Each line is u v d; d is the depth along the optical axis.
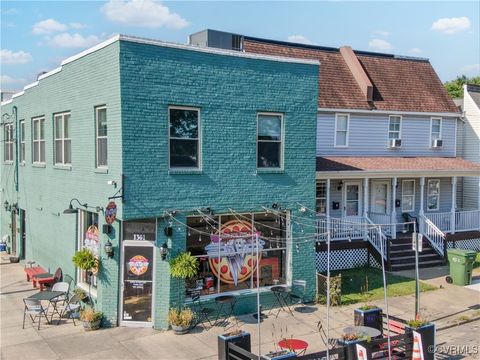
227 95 14.57
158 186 13.50
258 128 15.36
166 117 13.56
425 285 18.66
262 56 15.16
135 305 13.75
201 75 14.09
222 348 10.78
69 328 13.58
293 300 15.91
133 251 13.73
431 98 27.30
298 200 16.05
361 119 24.50
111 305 13.69
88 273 15.26
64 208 16.75
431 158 26.47
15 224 23.30
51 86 17.62
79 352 11.92
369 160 23.61
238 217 15.12
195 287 14.28
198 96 14.05
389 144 25.45
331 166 21.20
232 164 14.74
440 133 27.28
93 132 14.42
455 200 25.97
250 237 15.30
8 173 24.12
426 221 23.22
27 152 20.98
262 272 15.62
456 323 14.62
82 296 14.70
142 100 13.17
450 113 27.23
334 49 26.34
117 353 11.89
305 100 16.11
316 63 16.27
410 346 11.45
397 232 23.95
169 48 13.52
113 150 13.30
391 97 25.89
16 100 22.30
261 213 15.58
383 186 24.69
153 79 13.31
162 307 13.58
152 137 13.38
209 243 14.57
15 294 16.88
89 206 14.82
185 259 13.34
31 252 20.72
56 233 17.58
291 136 15.87
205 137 14.23
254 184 15.16
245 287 15.26
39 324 13.62
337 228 20.58
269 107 15.36
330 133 23.61
